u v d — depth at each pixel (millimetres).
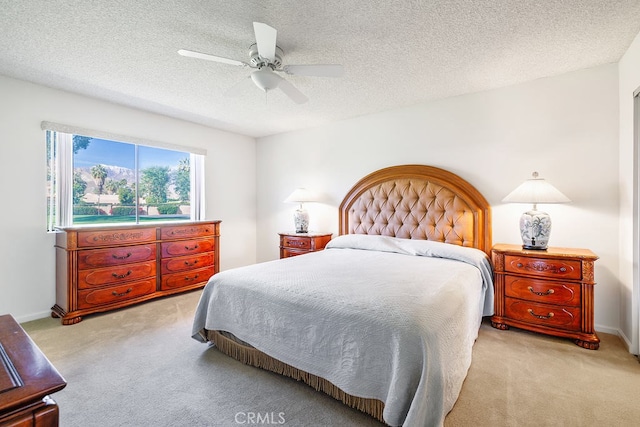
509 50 2162
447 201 3053
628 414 1476
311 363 1602
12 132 2672
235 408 1549
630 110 2141
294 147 4469
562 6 1668
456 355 1489
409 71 2502
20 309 2729
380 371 1362
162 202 3867
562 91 2576
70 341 2316
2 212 2637
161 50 2164
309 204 4297
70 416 1479
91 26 1864
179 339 2369
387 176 3461
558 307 2262
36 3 1636
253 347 1931
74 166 3102
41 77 2639
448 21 1810
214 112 3607
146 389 1706
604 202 2432
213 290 2145
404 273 2082
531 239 2471
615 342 2244
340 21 1808
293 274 2088
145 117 3572
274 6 1667
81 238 2768
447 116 3141
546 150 2654
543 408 1526
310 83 2748
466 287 1909
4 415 721
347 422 1446
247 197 4836
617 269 2387
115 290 2980
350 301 1561
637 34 1959
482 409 1521
